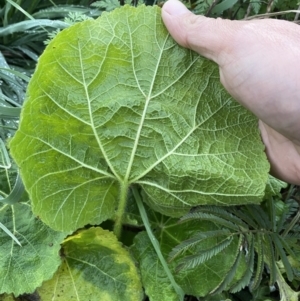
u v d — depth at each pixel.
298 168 0.27
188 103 0.23
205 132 0.24
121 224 0.27
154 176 0.24
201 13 0.30
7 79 0.30
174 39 0.22
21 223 0.25
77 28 0.21
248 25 0.22
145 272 0.26
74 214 0.24
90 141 0.23
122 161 0.24
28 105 0.21
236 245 0.27
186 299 0.30
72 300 0.25
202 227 0.28
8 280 0.24
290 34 0.22
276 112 0.23
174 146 0.24
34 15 0.33
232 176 0.24
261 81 0.22
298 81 0.22
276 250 0.26
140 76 0.22
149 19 0.22
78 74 0.22
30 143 0.22
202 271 0.27
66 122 0.23
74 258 0.26
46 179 0.23
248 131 0.24
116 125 0.23
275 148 0.27
